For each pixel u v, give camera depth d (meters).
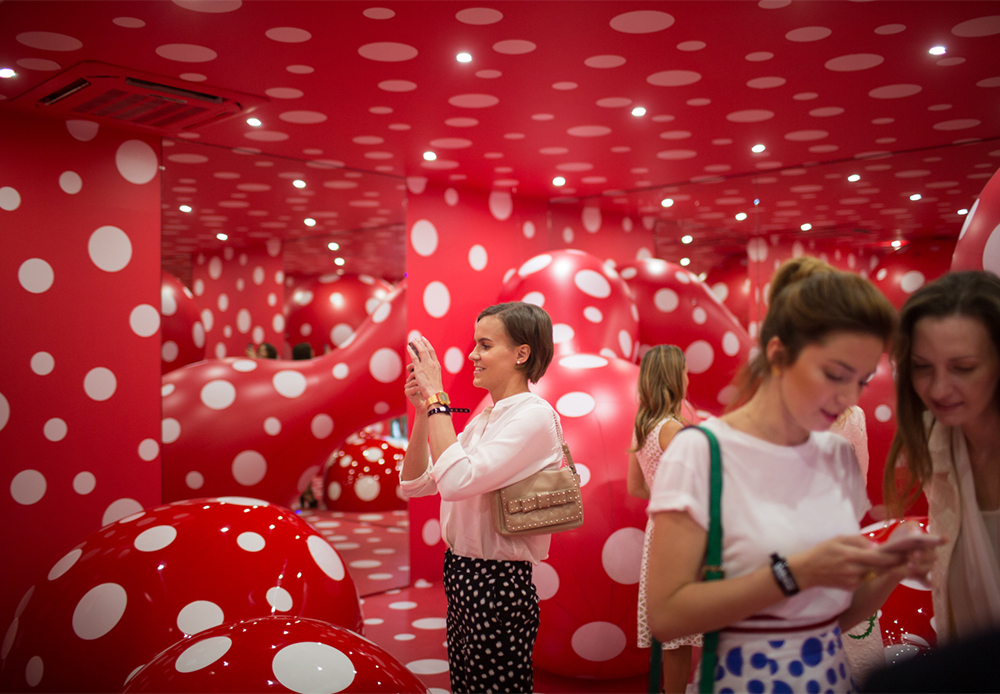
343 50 2.85
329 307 4.56
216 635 1.75
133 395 3.80
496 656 1.89
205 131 3.85
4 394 3.42
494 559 1.92
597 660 3.08
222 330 4.13
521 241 5.51
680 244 5.06
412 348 2.09
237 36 2.72
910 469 1.50
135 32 2.68
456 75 3.11
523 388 2.07
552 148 4.24
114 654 2.05
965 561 1.44
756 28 2.70
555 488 1.89
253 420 4.23
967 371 1.30
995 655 0.61
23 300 3.48
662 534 1.22
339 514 5.05
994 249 1.97
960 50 2.91
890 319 1.15
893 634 2.34
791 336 1.18
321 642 1.73
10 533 3.42
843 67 3.07
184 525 2.35
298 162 4.43
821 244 4.57
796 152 4.36
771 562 1.12
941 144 4.23
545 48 2.85
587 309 4.11
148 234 3.87
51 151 3.57
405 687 1.70
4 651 2.29
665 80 3.19
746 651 1.21
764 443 1.24
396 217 4.85
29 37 2.71
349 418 4.64
